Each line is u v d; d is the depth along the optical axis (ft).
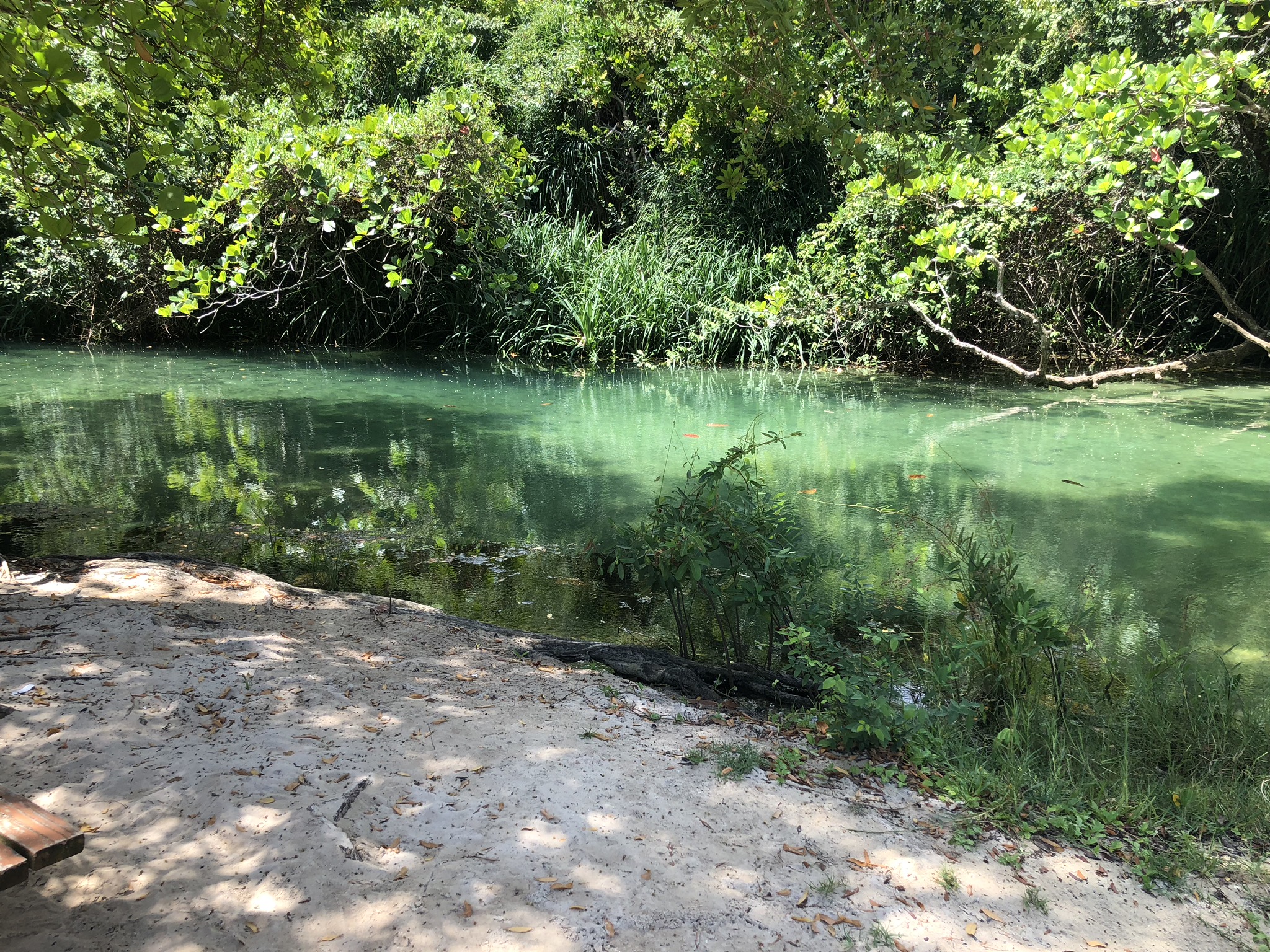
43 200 11.14
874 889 8.38
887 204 40.65
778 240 50.24
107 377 38.68
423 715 11.19
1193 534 20.15
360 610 15.29
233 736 10.26
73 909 7.44
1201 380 39.91
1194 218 41.81
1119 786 10.44
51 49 9.78
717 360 44.68
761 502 15.25
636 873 8.30
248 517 21.04
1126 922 8.24
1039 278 41.32
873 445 28.14
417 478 24.32
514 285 46.68
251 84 13.89
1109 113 30.89
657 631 15.87
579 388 38.04
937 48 11.57
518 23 63.10
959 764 10.95
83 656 12.07
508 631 15.08
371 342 49.26
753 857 8.71
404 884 7.93
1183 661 13.56
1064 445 28.19
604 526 20.80
